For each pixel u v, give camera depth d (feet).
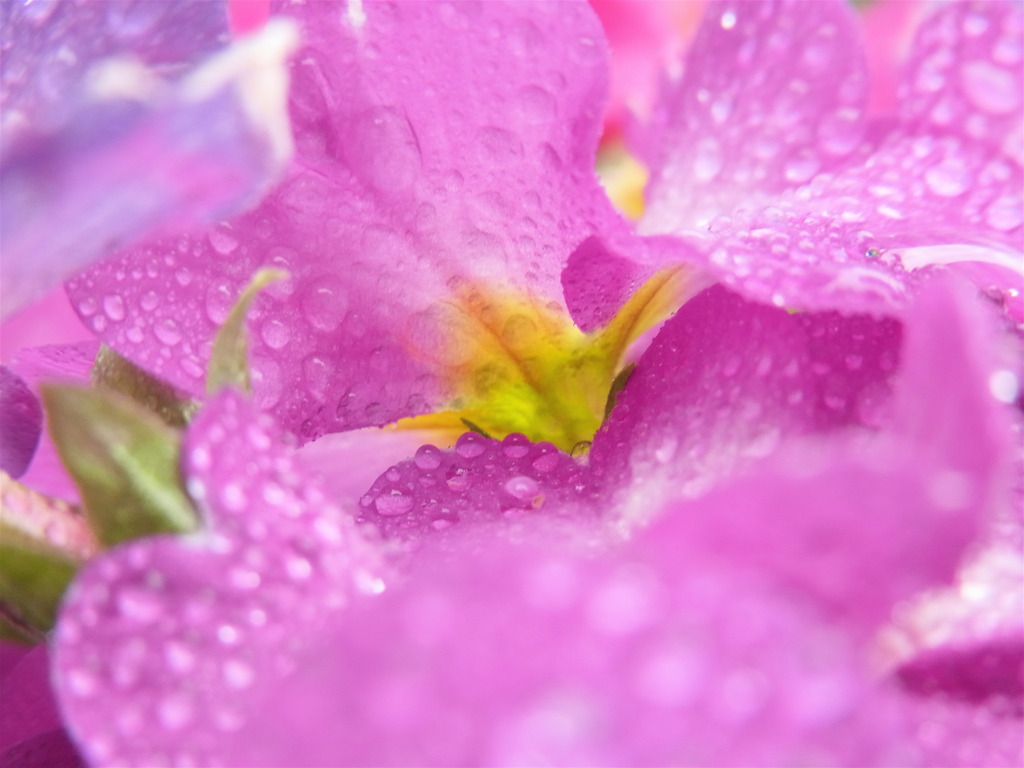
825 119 0.16
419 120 0.16
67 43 0.15
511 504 0.16
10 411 0.16
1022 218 0.16
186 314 0.16
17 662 0.16
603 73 0.16
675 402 0.15
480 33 0.16
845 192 0.16
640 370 0.16
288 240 0.16
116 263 0.16
